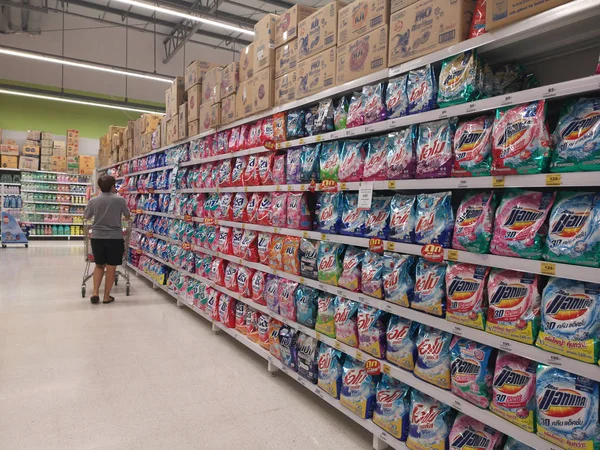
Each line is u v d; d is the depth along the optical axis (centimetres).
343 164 228
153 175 584
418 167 186
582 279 129
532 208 148
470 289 164
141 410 244
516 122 146
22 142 1265
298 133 264
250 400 260
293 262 267
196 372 301
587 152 130
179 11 768
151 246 596
